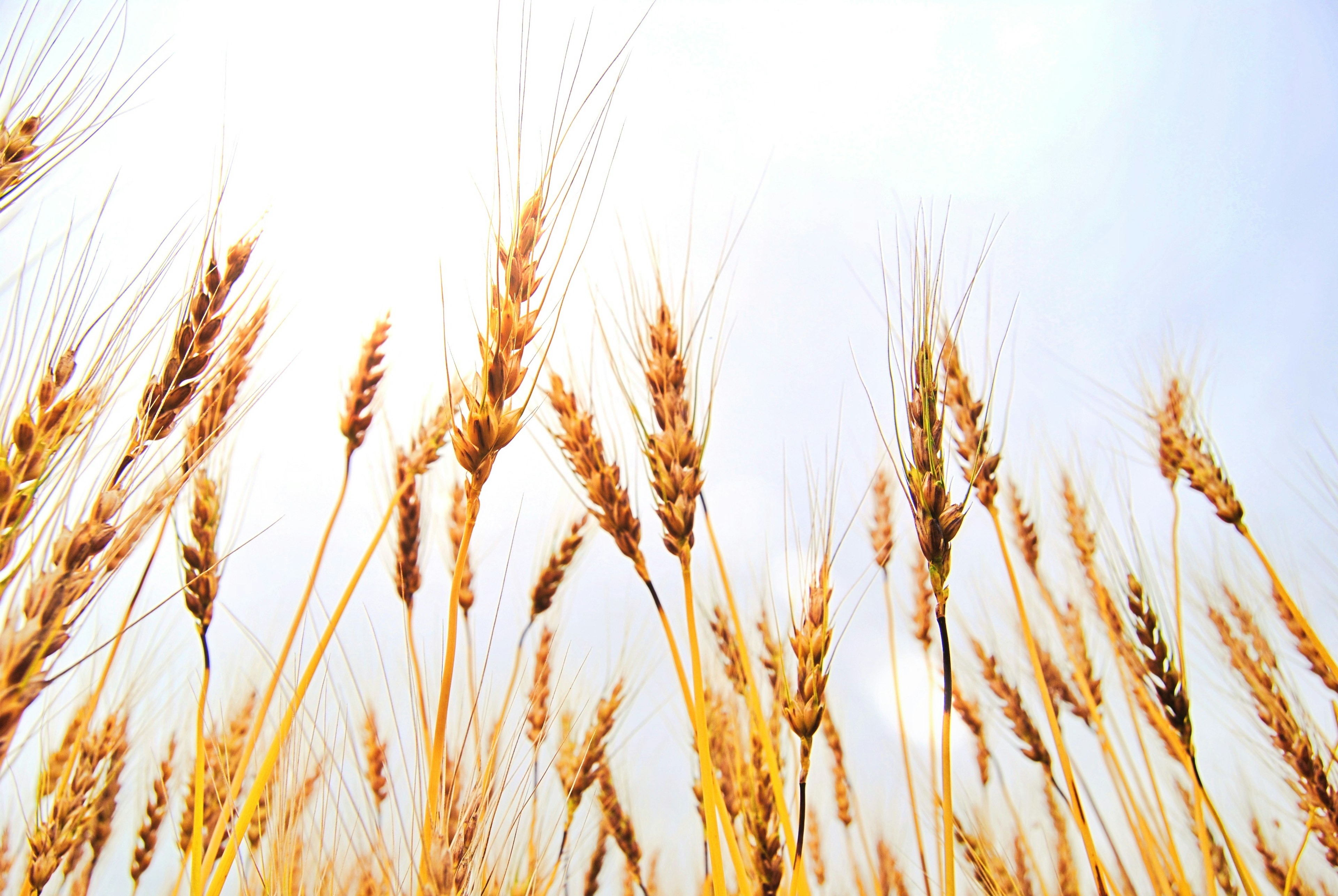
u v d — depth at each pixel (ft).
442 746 1.20
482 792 1.20
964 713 1.37
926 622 1.39
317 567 1.36
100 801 1.28
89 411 1.18
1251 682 1.39
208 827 1.27
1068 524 1.43
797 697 1.25
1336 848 1.33
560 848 1.29
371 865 1.26
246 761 1.28
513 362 1.22
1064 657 1.39
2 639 1.07
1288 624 1.40
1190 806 1.35
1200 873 1.33
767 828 1.28
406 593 1.36
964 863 1.33
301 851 1.25
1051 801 1.35
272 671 1.33
